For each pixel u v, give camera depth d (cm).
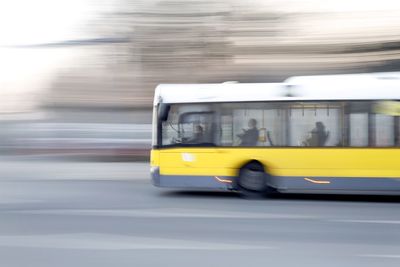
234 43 2509
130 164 1966
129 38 2450
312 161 1135
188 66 2464
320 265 633
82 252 691
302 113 1142
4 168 1836
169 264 632
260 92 1162
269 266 626
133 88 2405
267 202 1134
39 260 652
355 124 1123
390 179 1109
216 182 1170
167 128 1188
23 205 1084
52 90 2355
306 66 2602
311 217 956
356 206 1086
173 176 1184
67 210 1022
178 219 929
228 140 1168
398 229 852
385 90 1117
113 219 927
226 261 647
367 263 643
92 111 2234
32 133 2242
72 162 2052
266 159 1152
